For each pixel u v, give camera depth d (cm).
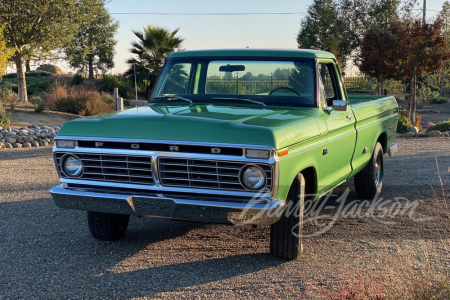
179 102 532
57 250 486
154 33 3894
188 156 393
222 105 502
